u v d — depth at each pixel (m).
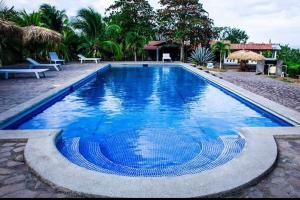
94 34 31.06
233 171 3.55
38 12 24.19
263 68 18.30
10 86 10.64
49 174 3.44
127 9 39.62
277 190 3.23
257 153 4.14
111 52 32.00
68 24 28.89
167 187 3.17
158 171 4.29
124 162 4.66
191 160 4.70
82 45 29.67
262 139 4.76
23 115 6.79
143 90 12.42
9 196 3.04
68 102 9.45
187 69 22.48
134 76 17.97
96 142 5.66
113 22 37.09
